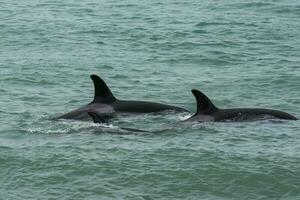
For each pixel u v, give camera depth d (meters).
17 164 49.56
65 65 88.56
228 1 149.25
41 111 66.56
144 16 130.50
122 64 89.75
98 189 45.31
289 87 76.56
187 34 111.06
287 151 52.22
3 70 85.12
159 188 45.56
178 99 72.81
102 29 116.00
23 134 57.34
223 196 44.47
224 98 72.44
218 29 115.12
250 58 93.00
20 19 126.81
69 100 71.69
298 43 103.25
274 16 128.38
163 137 55.75
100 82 67.00
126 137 55.59
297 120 62.06
